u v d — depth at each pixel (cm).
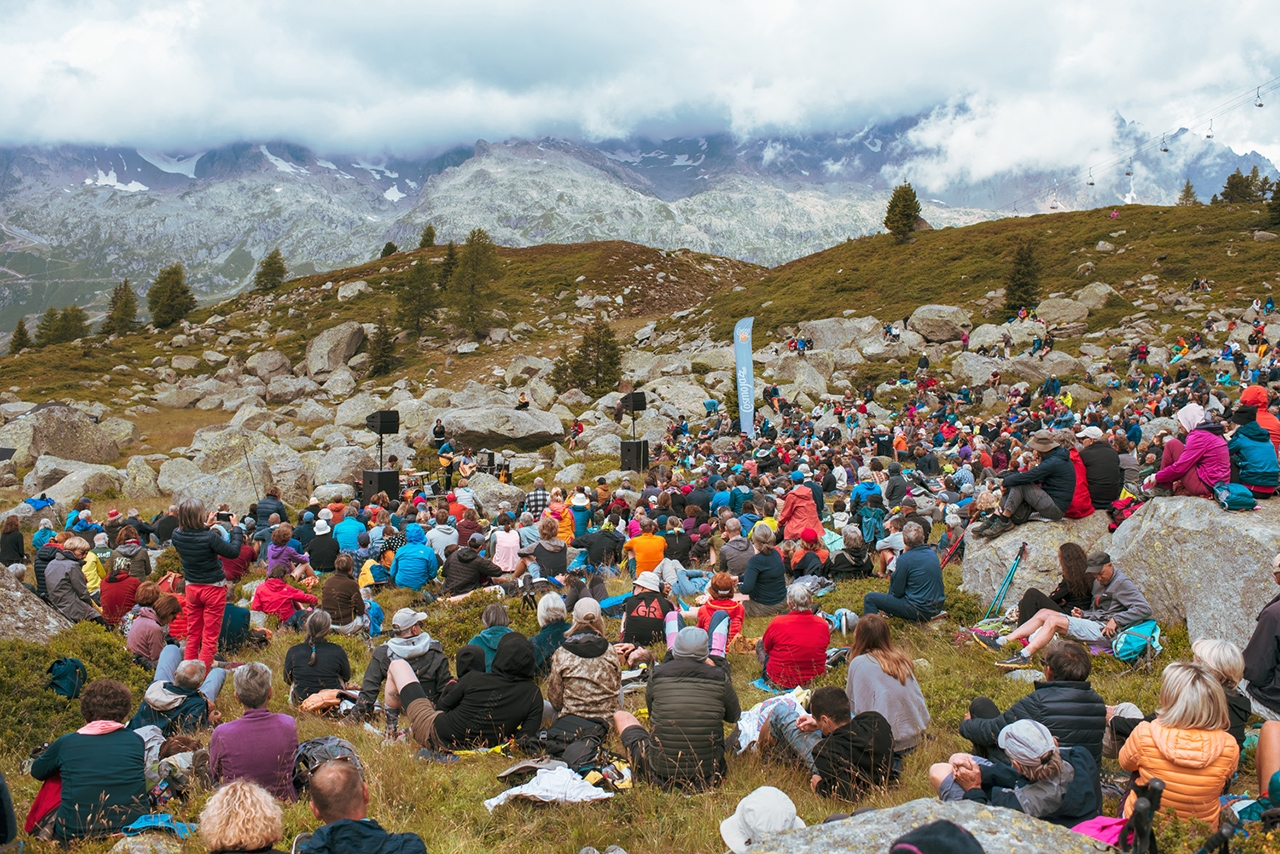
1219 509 930
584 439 4322
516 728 715
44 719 851
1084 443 1171
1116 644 899
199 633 1077
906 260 8219
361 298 9800
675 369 6247
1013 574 1108
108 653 1038
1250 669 655
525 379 6725
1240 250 6475
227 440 3653
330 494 2912
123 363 8025
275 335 8956
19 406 5753
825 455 2717
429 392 5644
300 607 1337
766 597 1230
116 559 1572
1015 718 575
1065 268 7094
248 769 625
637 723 684
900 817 397
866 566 1418
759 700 866
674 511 1894
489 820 587
